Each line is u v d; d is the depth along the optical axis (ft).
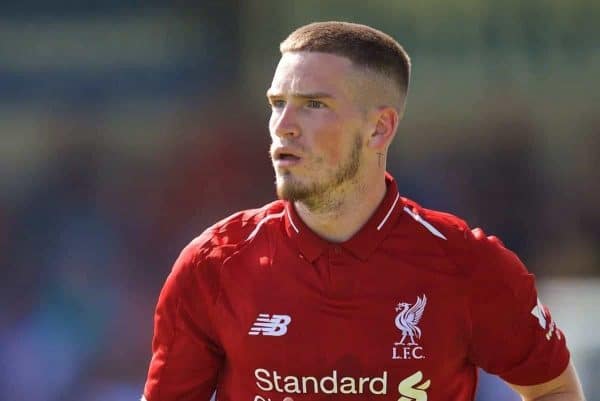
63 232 128.47
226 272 35.45
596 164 133.28
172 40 140.15
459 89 137.49
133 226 129.39
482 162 134.62
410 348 34.40
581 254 130.21
